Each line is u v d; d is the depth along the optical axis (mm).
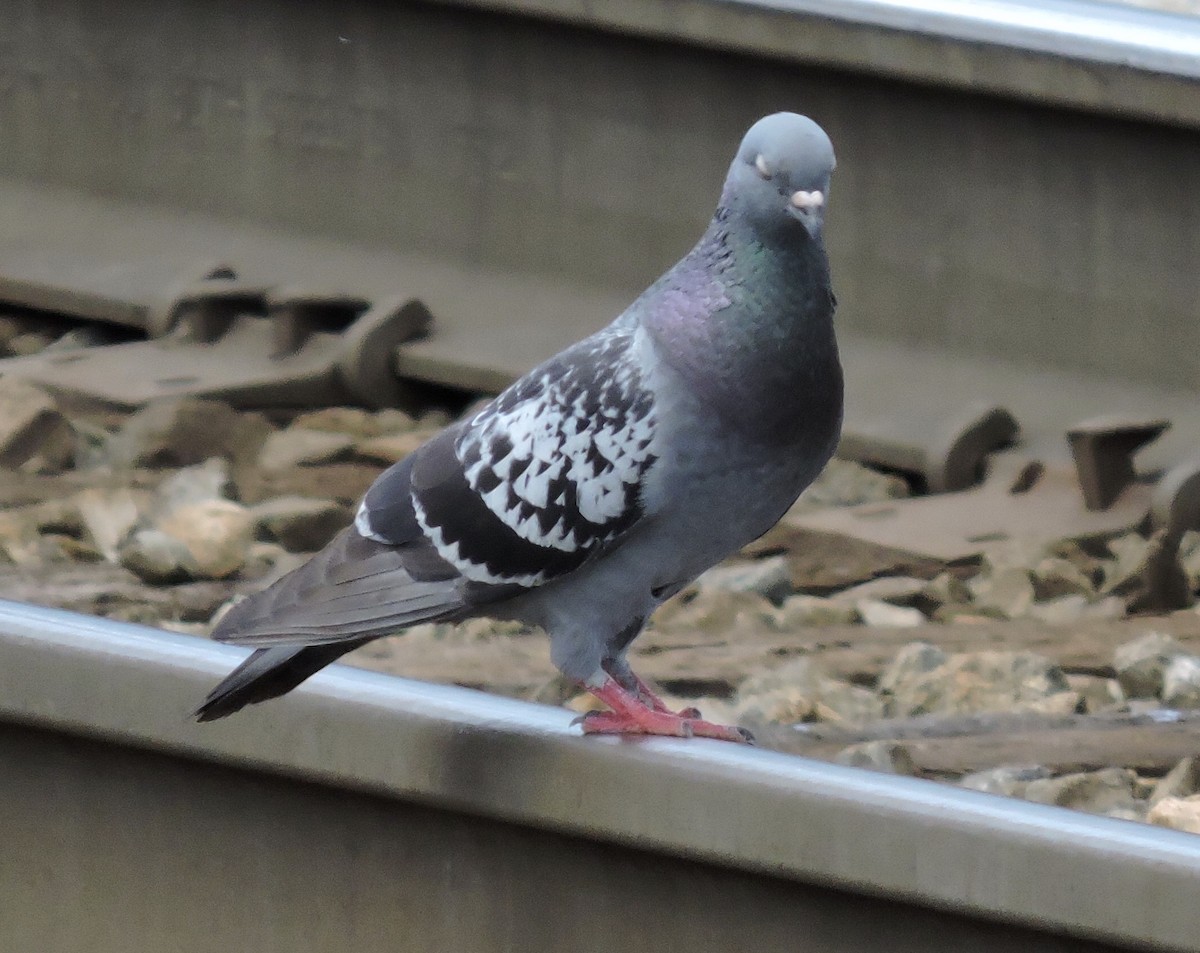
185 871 7035
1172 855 5828
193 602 10641
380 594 7188
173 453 12375
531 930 6711
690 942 6496
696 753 6445
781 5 12922
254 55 14695
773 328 7059
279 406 13117
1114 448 11516
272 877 6949
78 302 14281
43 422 12250
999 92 12469
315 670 7156
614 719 7094
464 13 14023
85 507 11555
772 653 10008
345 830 6875
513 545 7188
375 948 6879
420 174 14219
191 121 14891
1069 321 12602
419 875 6816
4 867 7211
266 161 14688
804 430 7188
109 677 6922
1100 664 9898
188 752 6883
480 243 14070
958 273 12844
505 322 13648
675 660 9898
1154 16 12711
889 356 12922
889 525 11406
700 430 7070
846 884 6160
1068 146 12539
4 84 15438
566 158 13820
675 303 7180
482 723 6691
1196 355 12289
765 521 7410
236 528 11125
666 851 6426
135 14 15047
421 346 13359
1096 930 5891
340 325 13844
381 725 6711
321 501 11742
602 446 7113
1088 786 8398
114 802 7082
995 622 10453
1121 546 11156
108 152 15164
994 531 11367
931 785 6230
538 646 10148
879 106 12961
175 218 14891
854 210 13070
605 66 13680
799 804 6203
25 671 6996
